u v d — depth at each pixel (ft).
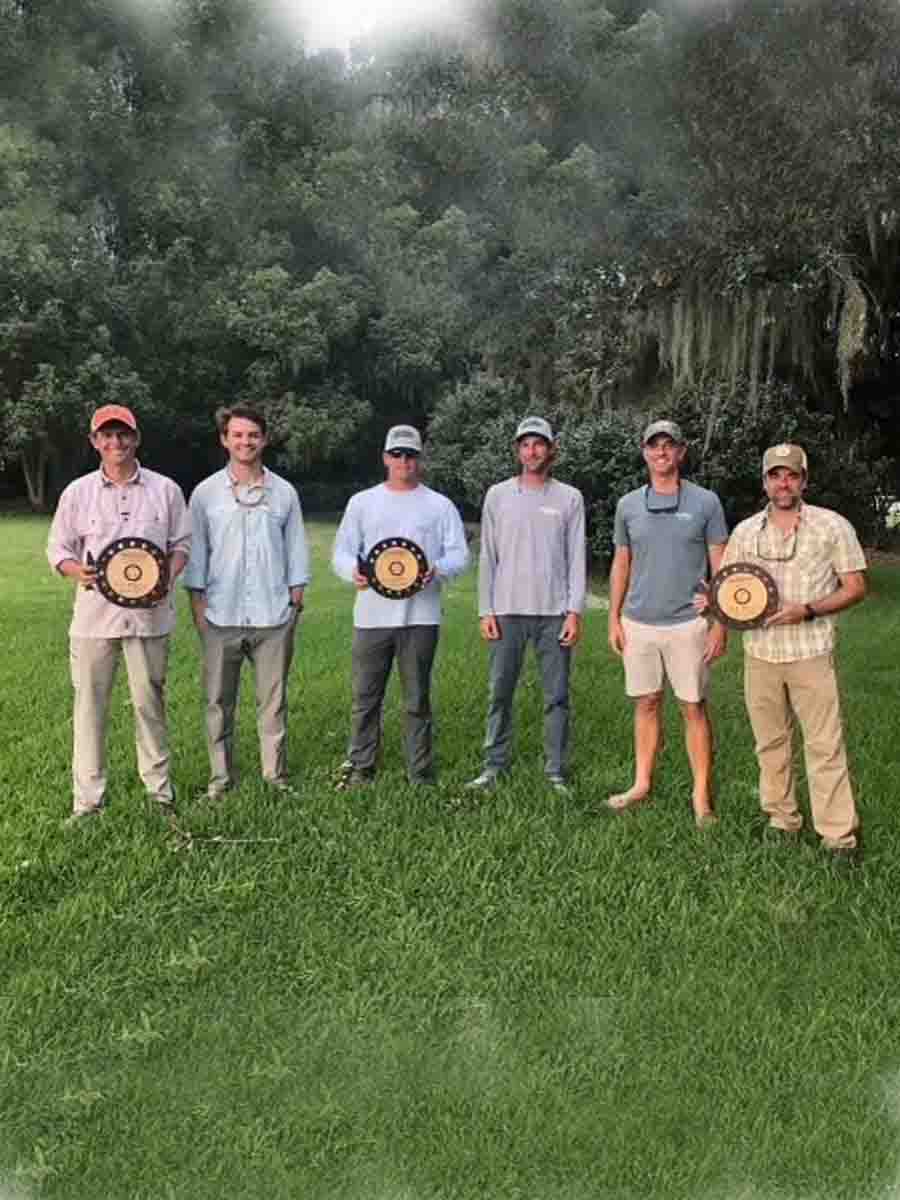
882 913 14.02
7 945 13.26
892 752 21.44
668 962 13.00
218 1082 10.80
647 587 17.46
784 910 14.05
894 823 17.15
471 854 15.85
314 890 14.96
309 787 18.72
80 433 96.68
